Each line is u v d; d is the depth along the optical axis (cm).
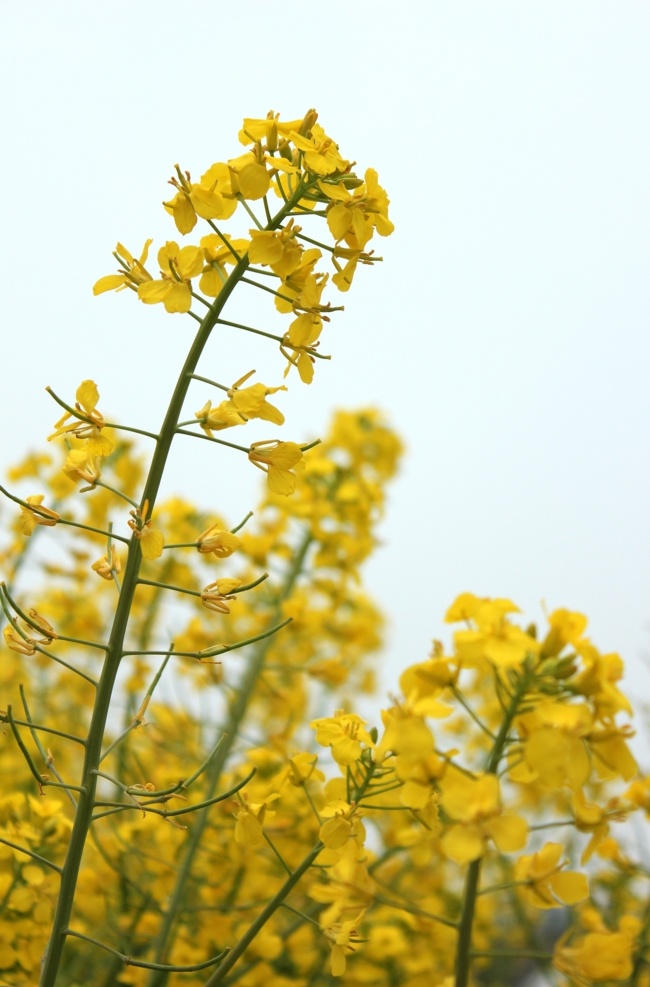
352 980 77
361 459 96
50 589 113
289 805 72
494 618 54
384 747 53
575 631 54
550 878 54
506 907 94
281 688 93
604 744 53
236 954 56
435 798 55
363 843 57
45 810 67
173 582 92
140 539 56
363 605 101
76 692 96
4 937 64
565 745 52
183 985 71
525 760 53
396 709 54
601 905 76
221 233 57
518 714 54
